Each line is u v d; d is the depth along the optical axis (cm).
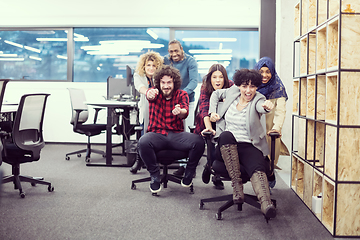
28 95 262
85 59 582
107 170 370
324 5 221
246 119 216
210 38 571
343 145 185
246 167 205
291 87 354
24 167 378
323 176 206
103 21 555
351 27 181
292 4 352
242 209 238
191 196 271
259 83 215
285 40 354
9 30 581
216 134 237
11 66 587
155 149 265
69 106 571
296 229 201
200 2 547
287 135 356
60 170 366
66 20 558
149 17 552
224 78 271
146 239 185
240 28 565
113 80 487
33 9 560
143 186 301
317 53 221
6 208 235
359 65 182
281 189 291
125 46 577
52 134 577
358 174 186
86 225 204
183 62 359
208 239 185
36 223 207
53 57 582
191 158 265
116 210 233
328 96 202
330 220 207
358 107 184
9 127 345
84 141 574
